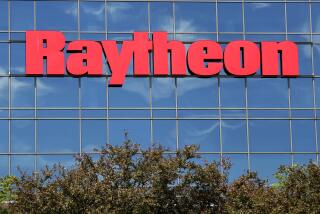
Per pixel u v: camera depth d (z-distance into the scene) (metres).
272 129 78.00
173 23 78.12
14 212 57.31
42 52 76.75
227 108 77.75
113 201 56.59
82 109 76.56
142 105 77.06
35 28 77.12
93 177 58.03
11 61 76.75
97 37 77.56
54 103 76.50
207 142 77.38
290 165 75.25
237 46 78.19
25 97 76.38
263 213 56.44
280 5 79.19
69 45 76.94
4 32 76.94
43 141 76.06
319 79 78.69
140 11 77.94
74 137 76.25
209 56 77.94
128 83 77.12
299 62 78.75
